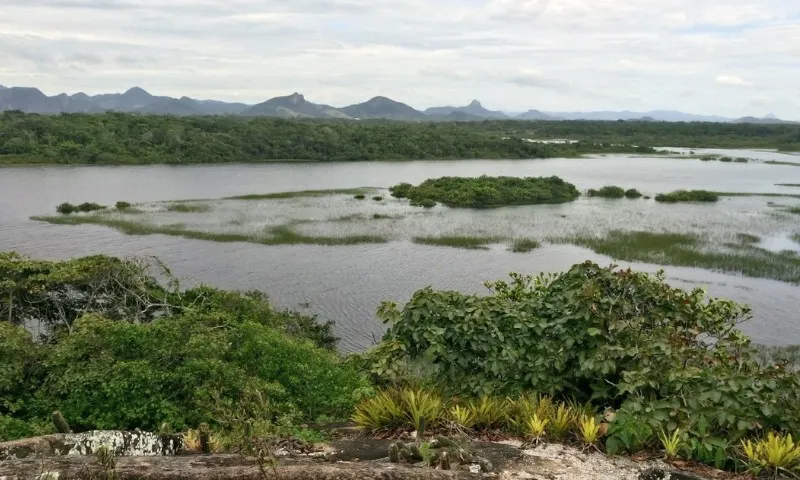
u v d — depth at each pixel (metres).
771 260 29.39
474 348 7.63
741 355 6.94
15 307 13.52
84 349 9.13
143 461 5.22
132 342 9.24
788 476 5.23
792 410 5.86
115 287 14.58
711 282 26.14
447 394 7.47
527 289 10.61
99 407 8.30
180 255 30.27
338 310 22.47
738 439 5.72
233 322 11.77
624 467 5.44
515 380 7.44
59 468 4.88
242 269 27.80
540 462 5.50
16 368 9.02
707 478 5.21
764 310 22.36
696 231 37.25
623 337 7.21
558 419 6.17
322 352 10.61
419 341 7.93
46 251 30.94
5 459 5.35
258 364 9.48
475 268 28.23
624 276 8.06
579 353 7.23
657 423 5.70
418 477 4.79
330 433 6.98
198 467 5.06
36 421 8.22
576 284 7.95
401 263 29.11
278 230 36.28
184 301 14.81
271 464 4.75
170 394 8.51
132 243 32.91
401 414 6.65
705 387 5.96
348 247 32.47
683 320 7.96
